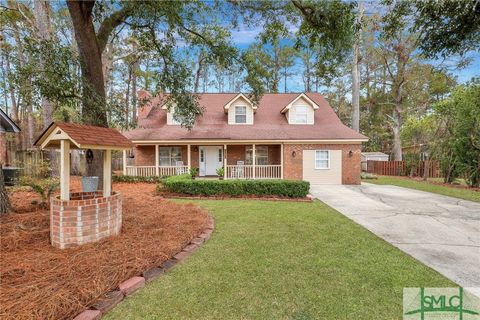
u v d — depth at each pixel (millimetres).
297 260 3648
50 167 13648
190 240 4266
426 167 15953
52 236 3641
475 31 4840
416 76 22125
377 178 16891
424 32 5301
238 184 9117
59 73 5504
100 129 4363
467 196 9688
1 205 4914
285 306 2549
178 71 7438
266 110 16609
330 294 2775
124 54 17812
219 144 14219
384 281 3074
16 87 5777
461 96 12719
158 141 13438
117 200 4230
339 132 14312
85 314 2256
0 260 3092
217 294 2738
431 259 3773
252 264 3492
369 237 4746
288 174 13789
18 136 21797
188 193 9297
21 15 12531
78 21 5750
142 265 3104
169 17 5863
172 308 2482
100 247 3590
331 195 10000
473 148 12438
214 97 17469
